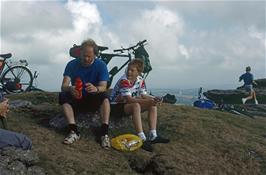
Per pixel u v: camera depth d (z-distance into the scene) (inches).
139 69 119.0
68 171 91.7
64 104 109.5
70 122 107.3
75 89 107.5
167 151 111.9
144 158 105.6
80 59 114.7
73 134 105.9
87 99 112.3
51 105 135.2
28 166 89.4
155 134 114.5
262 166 118.0
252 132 144.4
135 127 112.6
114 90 119.5
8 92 183.9
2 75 184.7
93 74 113.4
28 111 124.2
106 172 96.0
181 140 121.6
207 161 112.9
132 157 105.4
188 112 150.0
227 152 120.3
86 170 94.0
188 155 112.8
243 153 121.6
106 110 110.3
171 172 102.8
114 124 120.9
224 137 130.3
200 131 130.1
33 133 106.7
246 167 115.9
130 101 114.7
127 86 116.0
